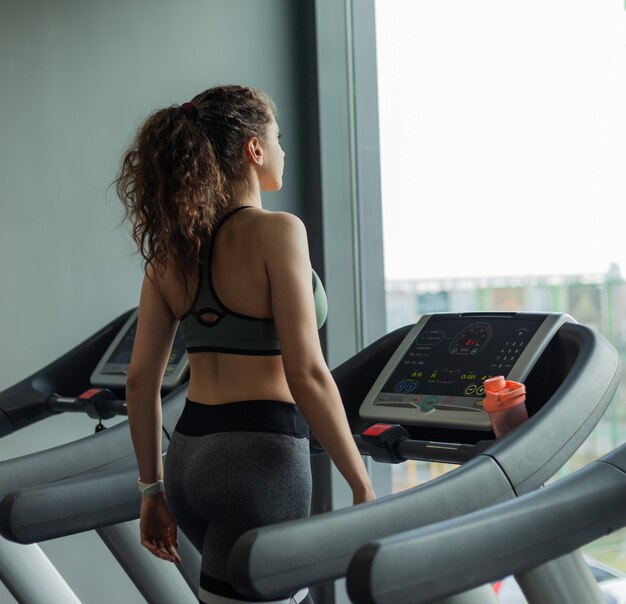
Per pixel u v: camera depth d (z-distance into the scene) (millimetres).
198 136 1825
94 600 3424
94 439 2451
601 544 2830
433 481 1569
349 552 1430
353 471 1670
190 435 1812
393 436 2064
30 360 3312
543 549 1436
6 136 3293
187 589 2465
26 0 3324
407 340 2289
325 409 1676
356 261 3543
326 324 3480
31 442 3377
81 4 3387
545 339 2049
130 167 1940
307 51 3584
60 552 3379
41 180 3334
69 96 3369
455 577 1318
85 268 3391
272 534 1354
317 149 3525
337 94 3543
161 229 1827
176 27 3486
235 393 1776
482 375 2070
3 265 3285
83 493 2070
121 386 3002
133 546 2404
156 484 2037
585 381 1840
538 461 1685
